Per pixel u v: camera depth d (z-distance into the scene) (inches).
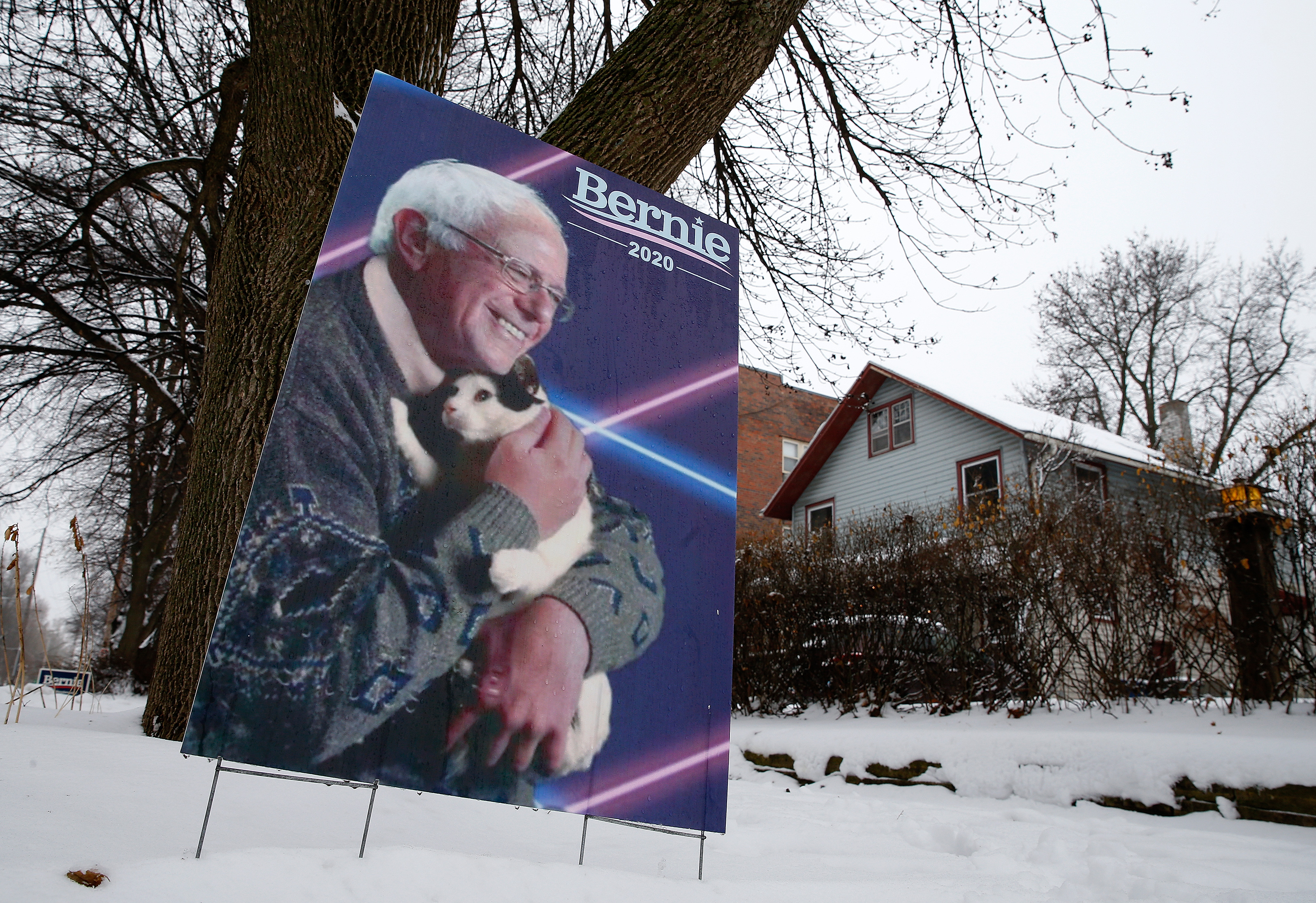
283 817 80.7
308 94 157.8
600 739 76.3
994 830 151.6
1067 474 601.3
